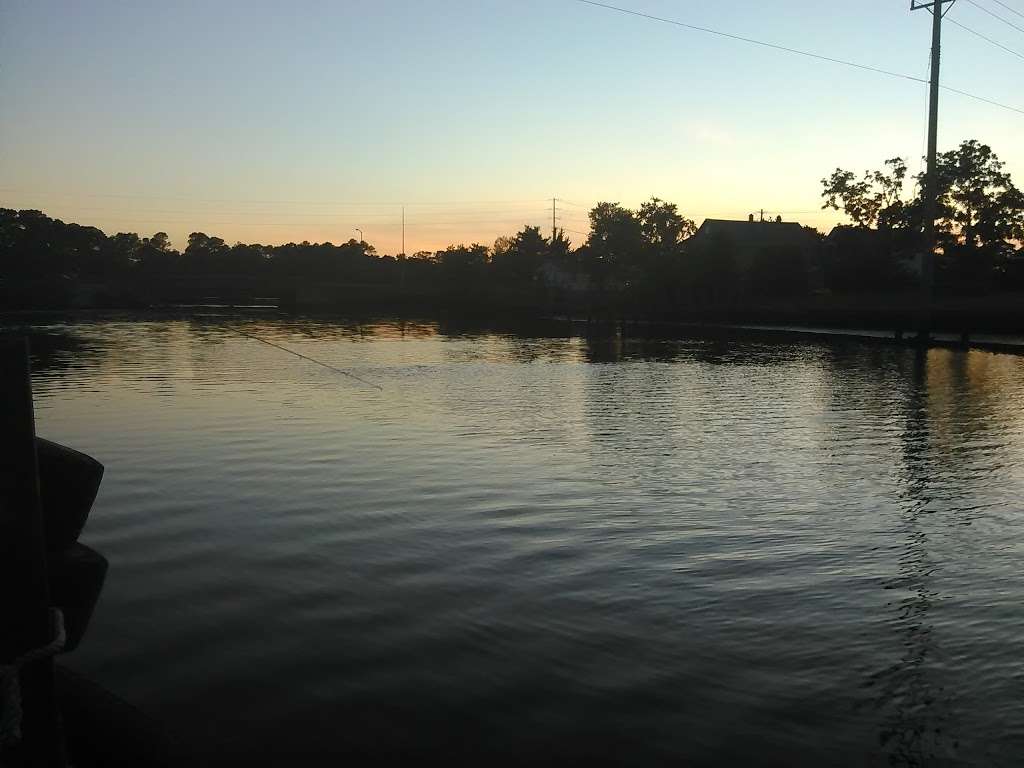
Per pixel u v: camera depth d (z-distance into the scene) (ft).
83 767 10.18
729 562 23.99
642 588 21.74
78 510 8.93
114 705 10.73
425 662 17.16
